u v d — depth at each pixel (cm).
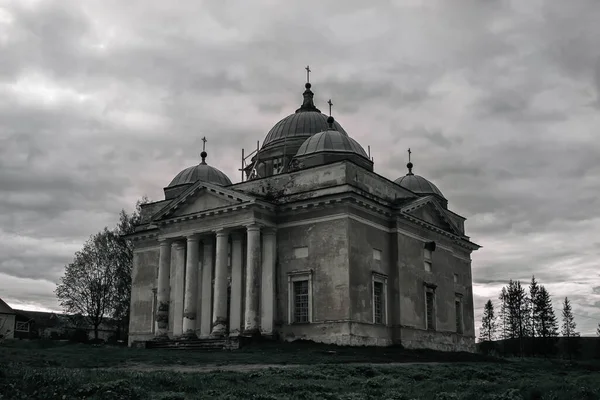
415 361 3403
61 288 6850
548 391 1922
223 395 1648
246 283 4216
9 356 2577
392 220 4406
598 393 1908
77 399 1525
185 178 5616
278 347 3691
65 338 7612
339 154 4706
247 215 4184
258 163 5703
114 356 3017
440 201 5738
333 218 4075
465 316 5256
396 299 4278
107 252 6994
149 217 5462
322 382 2047
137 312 5225
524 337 10256
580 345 10444
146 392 1638
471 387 2030
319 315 4000
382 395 1803
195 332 4322
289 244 4231
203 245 4619
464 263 5384
